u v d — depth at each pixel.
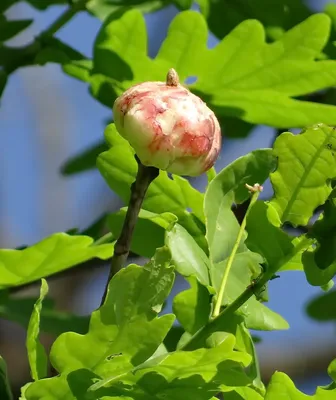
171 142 0.69
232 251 0.72
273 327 0.73
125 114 0.69
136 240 0.75
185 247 0.72
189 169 0.70
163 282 0.68
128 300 0.68
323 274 0.72
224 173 0.73
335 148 0.72
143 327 0.68
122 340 0.68
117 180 0.76
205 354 0.68
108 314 0.68
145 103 0.69
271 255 0.72
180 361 0.68
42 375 0.69
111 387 0.69
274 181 0.73
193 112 0.69
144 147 0.69
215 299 0.72
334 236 0.71
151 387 0.69
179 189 0.75
